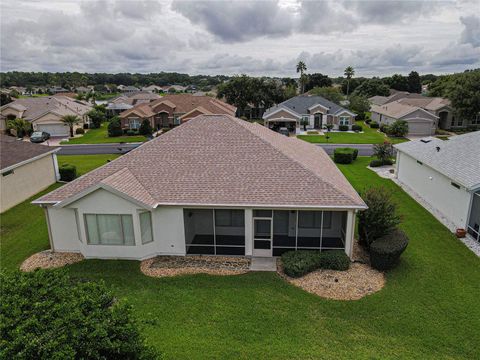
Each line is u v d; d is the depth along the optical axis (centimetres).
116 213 1680
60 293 890
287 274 1606
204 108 6234
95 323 781
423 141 3003
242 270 1653
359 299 1420
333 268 1650
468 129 6400
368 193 1859
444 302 1406
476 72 6291
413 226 2166
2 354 666
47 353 674
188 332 1235
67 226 1806
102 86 19575
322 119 6688
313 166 2022
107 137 5975
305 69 13088
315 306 1377
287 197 1694
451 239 1980
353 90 12769
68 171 3238
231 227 1941
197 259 1762
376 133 6303
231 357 1122
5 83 19388
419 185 2752
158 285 1527
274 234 1902
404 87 13325
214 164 1897
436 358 1127
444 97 6781
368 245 1795
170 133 2133
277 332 1236
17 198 2630
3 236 2097
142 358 825
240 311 1347
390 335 1227
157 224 1766
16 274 954
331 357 1124
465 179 2027
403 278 1580
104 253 1756
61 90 17088
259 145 1995
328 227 1875
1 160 2569
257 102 8100
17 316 768
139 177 1853
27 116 6256
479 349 1164
